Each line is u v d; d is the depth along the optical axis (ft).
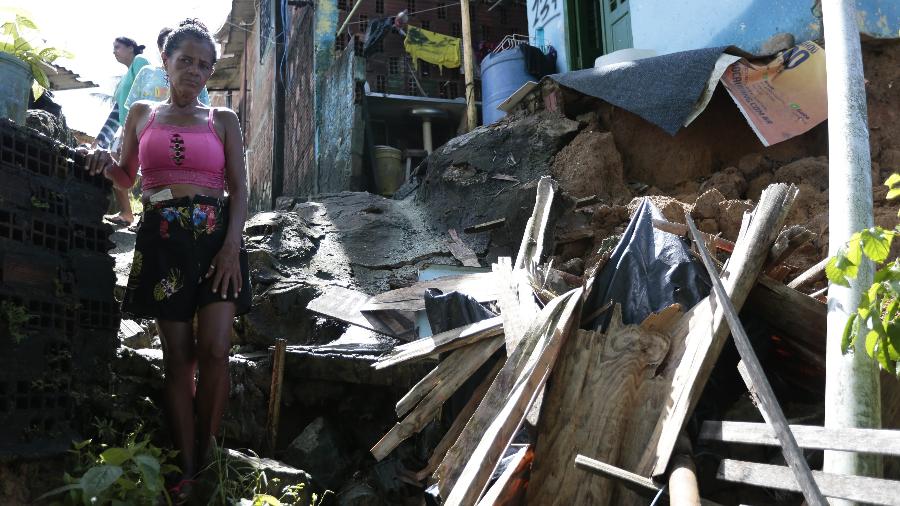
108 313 13.12
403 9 54.24
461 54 52.01
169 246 12.30
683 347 12.00
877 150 25.09
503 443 10.39
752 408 12.75
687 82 26.30
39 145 11.97
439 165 30.07
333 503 15.33
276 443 16.33
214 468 12.08
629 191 27.35
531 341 12.32
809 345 13.02
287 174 58.29
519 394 10.98
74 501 10.12
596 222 24.36
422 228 27.73
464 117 51.03
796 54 26.18
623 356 12.12
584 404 11.75
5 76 12.27
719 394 12.85
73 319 12.23
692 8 31.71
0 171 11.15
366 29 53.21
